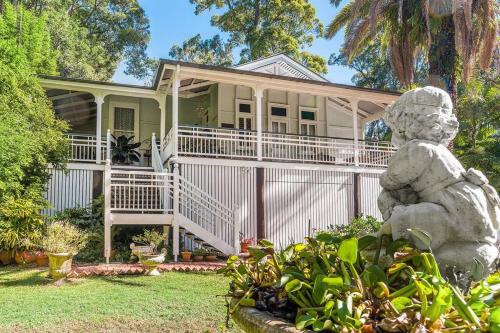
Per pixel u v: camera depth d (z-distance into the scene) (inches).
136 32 1282.0
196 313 246.5
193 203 473.7
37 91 489.4
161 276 364.2
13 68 464.4
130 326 223.5
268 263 107.9
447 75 563.5
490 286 81.5
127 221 430.3
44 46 700.0
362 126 763.4
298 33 1253.1
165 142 602.9
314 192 582.6
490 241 91.0
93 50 1159.6
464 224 88.0
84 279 347.9
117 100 696.4
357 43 639.8
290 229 562.3
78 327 220.8
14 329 215.9
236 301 98.7
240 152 602.5
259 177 551.5
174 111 514.0
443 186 90.7
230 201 533.6
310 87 581.0
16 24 597.3
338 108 733.9
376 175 624.4
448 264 87.0
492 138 776.9
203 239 450.9
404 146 95.6
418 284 70.8
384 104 654.5
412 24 561.3
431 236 87.7
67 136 568.7
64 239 352.8
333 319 71.4
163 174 449.7
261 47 1131.9
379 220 561.0
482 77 781.3
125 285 324.5
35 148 448.1
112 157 630.5
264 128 679.1
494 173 663.8
